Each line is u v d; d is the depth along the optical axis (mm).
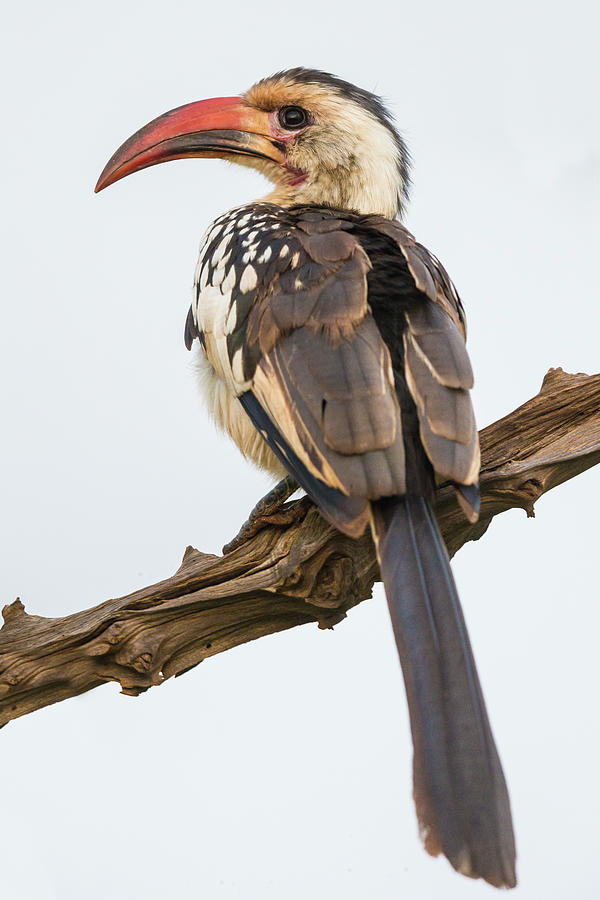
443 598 7867
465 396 8703
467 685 7414
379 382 8547
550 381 9906
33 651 9570
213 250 10531
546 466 9539
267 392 9094
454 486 8406
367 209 11758
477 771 7082
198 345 10945
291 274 9445
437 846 6949
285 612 9648
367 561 9461
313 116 11805
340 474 8305
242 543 9789
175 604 9484
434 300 9281
